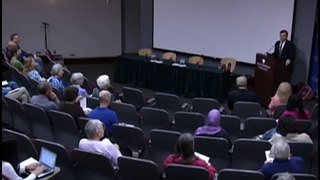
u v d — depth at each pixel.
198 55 9.99
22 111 5.05
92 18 12.29
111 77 10.56
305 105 7.79
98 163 3.46
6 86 6.10
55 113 4.55
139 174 3.38
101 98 4.64
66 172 3.66
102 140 3.86
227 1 9.20
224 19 9.34
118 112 5.23
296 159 3.29
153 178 3.36
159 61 9.15
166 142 4.13
